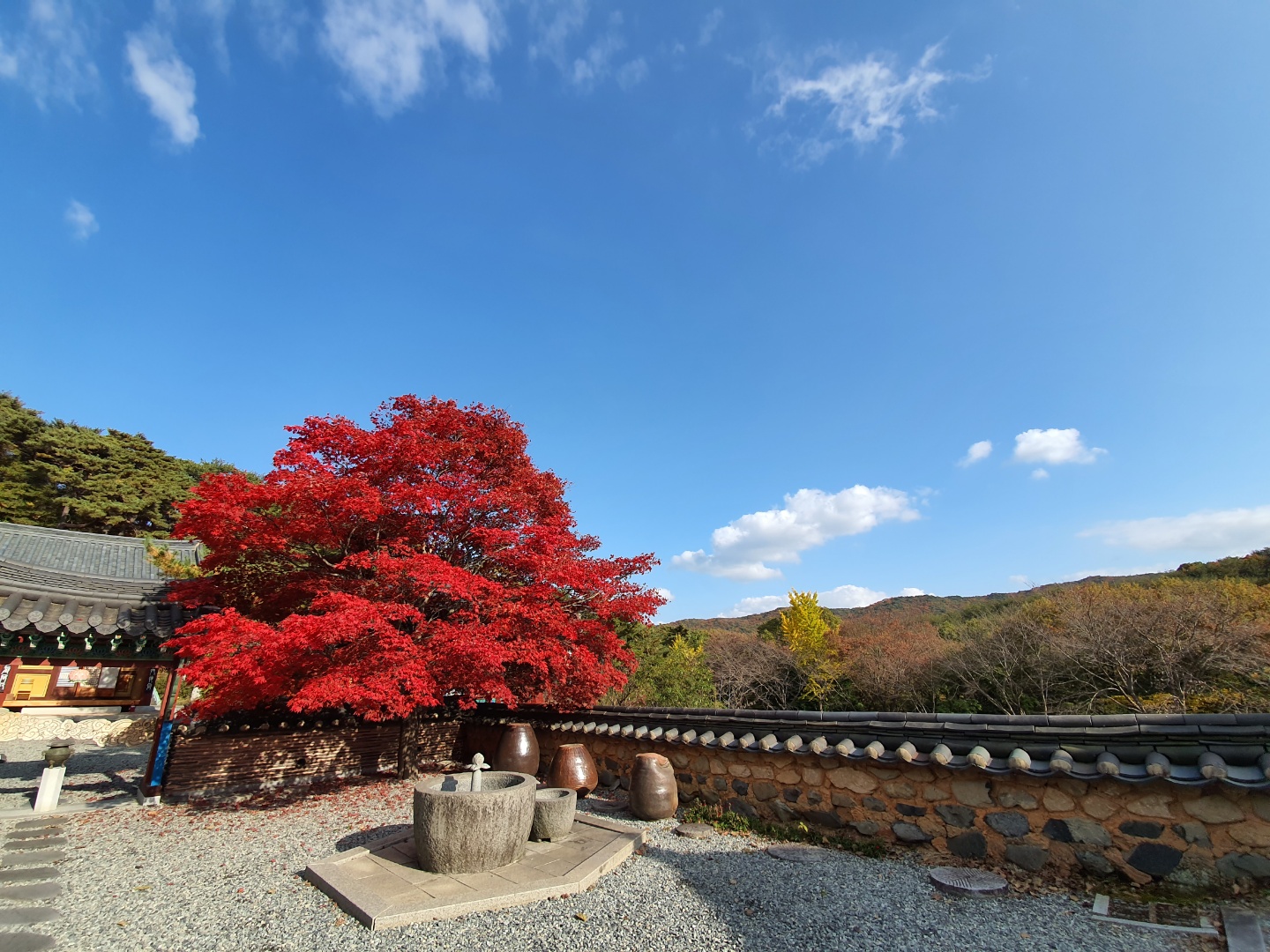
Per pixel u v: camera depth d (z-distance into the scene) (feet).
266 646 21.31
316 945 13.66
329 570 30.37
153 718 54.39
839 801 21.25
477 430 32.83
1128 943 13.12
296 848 21.15
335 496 25.22
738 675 90.27
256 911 15.62
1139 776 15.34
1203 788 15.15
